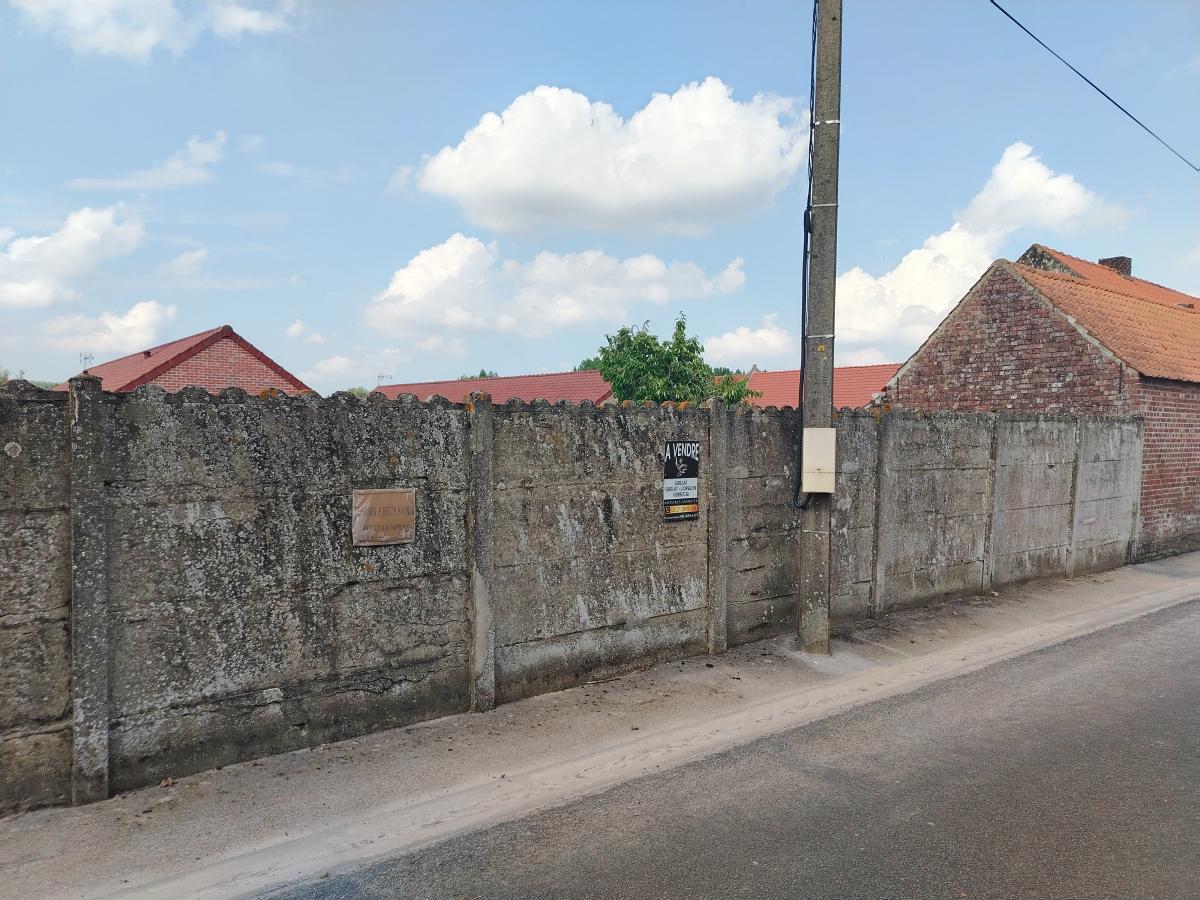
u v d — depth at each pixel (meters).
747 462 7.48
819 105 6.95
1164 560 12.70
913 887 3.73
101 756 4.27
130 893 3.60
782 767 5.09
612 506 6.50
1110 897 3.65
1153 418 12.49
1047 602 9.70
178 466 4.47
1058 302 13.36
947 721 5.91
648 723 5.73
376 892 3.68
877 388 28.70
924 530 9.12
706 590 7.23
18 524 4.01
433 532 5.50
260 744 4.88
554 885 3.74
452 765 4.97
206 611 4.61
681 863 3.94
